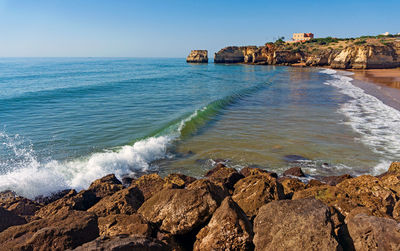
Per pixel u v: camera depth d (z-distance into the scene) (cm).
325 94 3234
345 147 1404
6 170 1098
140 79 5228
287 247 434
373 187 696
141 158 1271
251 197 658
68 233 468
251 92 3494
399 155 1291
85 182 1048
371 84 4128
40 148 1371
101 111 2233
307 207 478
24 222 593
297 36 16825
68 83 4312
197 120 1923
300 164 1217
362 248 443
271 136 1591
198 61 16238
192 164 1232
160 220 561
